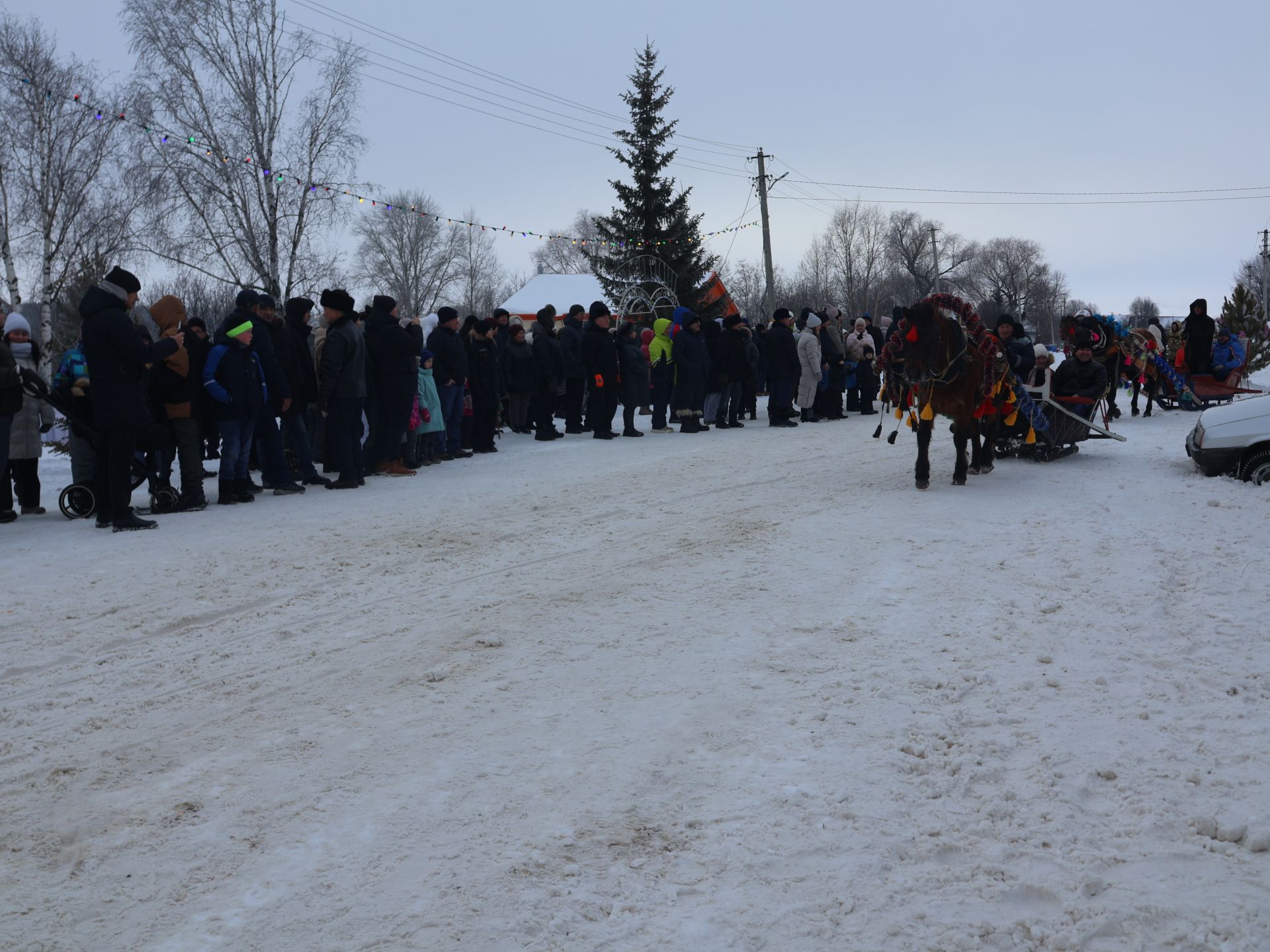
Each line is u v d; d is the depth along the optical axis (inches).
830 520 343.6
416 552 306.8
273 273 1112.8
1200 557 275.4
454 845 134.5
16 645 223.5
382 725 176.4
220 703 188.4
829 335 732.0
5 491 377.7
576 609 244.2
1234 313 995.3
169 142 1064.8
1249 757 153.9
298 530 341.1
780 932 114.8
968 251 3774.6
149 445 365.4
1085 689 184.1
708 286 1605.6
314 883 126.0
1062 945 110.9
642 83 1585.9
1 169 1070.4
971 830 135.4
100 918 119.5
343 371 428.1
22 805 148.8
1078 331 488.1
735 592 255.9
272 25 1101.1
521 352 641.0
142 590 266.4
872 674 193.0
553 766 158.1
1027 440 468.8
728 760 158.2
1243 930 112.0
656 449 559.2
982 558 283.0
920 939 113.0
